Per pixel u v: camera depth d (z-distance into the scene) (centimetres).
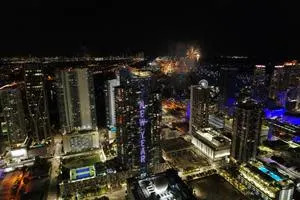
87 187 16900
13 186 17050
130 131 17775
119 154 18900
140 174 17175
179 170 18900
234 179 17375
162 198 12875
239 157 18975
